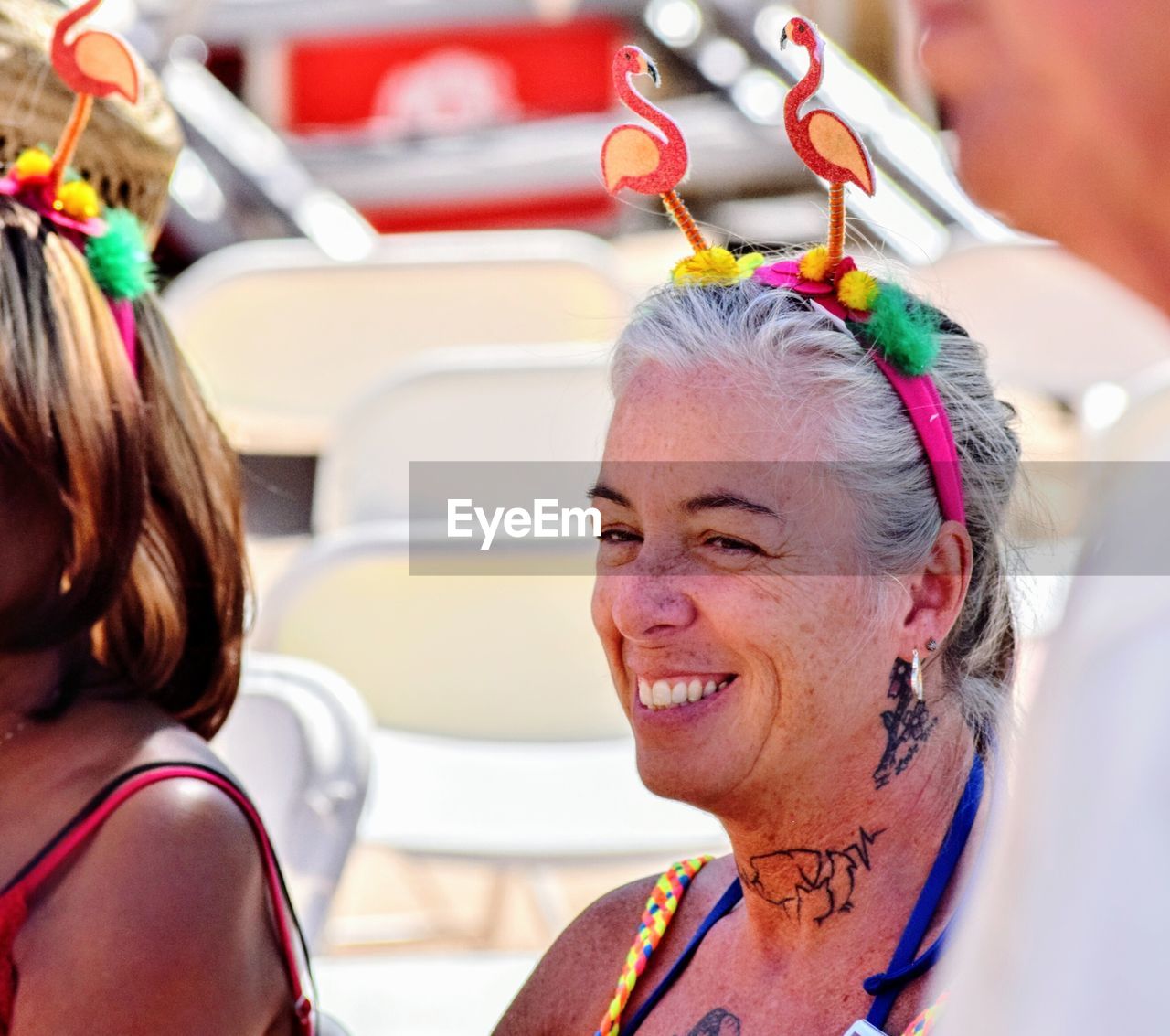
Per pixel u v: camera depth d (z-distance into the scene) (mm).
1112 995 1739
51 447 5488
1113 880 1752
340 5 20984
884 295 4332
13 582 5527
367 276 14547
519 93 21469
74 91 5969
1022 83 2010
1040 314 13969
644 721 4324
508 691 11148
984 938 1958
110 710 5730
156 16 20156
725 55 21500
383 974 8648
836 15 9203
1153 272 1992
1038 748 1898
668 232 21219
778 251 4898
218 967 5277
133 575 6008
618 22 21328
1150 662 1774
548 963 5367
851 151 4242
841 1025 4266
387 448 10922
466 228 21594
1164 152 1907
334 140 21641
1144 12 1869
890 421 4246
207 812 5418
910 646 4273
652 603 4234
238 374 15055
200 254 20094
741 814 4328
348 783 8250
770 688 4203
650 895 5223
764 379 4219
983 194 2143
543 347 11367
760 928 4535
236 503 6320
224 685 6254
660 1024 4754
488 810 10383
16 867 5324
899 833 4301
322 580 10766
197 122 20188
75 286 5660
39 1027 5180
